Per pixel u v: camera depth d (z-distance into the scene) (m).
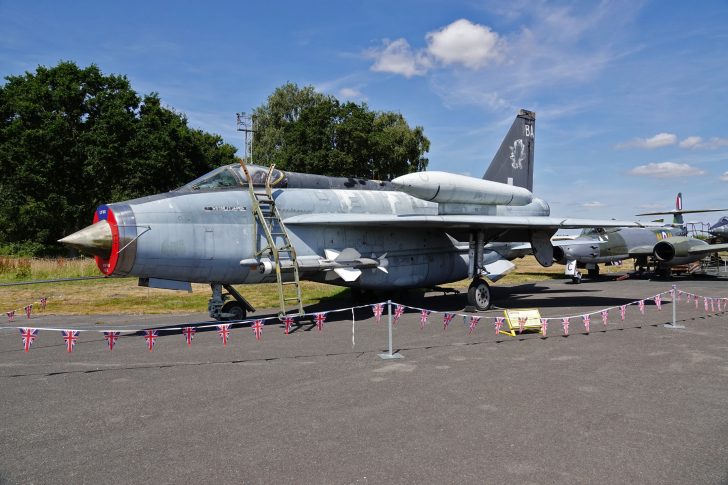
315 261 10.68
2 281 21.80
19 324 11.48
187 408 5.12
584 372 6.37
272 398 5.41
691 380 5.98
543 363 6.86
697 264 23.91
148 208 9.14
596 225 12.38
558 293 16.77
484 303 12.53
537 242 13.52
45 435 4.45
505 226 12.11
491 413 4.87
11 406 5.26
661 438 4.24
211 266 9.73
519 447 4.07
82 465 3.83
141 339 9.13
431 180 11.85
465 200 12.87
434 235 13.62
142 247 8.91
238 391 5.68
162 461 3.88
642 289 17.94
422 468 3.71
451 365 6.77
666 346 7.91
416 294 16.55
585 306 13.07
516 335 8.95
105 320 11.98
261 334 9.32
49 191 36.16
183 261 9.39
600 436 4.29
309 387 5.80
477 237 12.61
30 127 36.94
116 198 35.28
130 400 5.41
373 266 11.56
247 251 10.06
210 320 11.50
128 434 4.44
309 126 43.53
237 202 10.16
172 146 36.03
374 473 3.63
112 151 34.44
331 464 3.79
